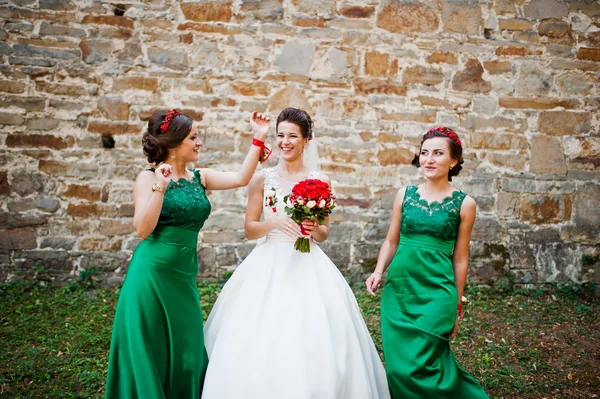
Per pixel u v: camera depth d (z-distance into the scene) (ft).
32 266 16.26
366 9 17.16
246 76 16.90
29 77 16.07
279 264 8.73
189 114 16.74
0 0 15.89
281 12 16.93
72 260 16.44
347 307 8.67
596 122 17.95
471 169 17.70
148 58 16.56
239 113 16.92
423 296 8.76
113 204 16.55
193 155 8.70
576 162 17.95
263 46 16.92
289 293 8.32
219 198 17.01
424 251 8.84
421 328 8.52
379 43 17.26
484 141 17.71
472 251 17.67
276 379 7.43
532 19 17.70
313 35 17.06
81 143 16.37
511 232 17.81
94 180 16.44
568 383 11.18
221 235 17.03
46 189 16.26
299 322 7.93
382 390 8.62
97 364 11.18
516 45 17.70
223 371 7.68
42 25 16.07
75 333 12.82
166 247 8.20
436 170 8.89
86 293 15.75
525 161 17.84
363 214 17.38
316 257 9.14
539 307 16.07
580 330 14.20
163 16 16.53
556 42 17.79
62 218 16.37
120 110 16.47
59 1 16.10
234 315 8.27
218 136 16.85
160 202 7.77
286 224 8.72
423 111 17.48
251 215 9.30
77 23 16.21
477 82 17.65
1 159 16.03
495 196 17.79
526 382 11.16
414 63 17.42
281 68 16.99
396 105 17.38
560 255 17.89
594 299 17.10
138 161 16.62
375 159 17.35
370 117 17.31
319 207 8.32
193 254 8.67
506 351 12.76
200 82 16.76
